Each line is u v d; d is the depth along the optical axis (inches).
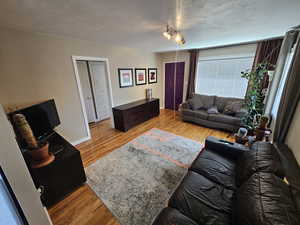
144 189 69.1
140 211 58.2
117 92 144.6
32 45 81.9
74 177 67.3
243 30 87.1
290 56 81.0
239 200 39.5
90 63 151.8
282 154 53.9
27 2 46.8
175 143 114.6
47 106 80.2
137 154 99.6
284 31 90.5
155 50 169.9
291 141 60.3
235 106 133.8
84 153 102.3
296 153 54.0
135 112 148.6
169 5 52.0
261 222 28.5
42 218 32.1
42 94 89.7
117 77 141.1
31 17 59.8
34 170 54.0
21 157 26.5
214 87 166.7
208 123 141.5
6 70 74.4
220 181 54.6
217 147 73.8
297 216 28.2
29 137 55.3
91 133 137.1
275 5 53.3
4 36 71.9
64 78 99.4
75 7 52.1
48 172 57.5
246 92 137.6
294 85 60.7
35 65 84.5
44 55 87.5
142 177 77.2
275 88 91.0
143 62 169.9
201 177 56.3
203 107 158.9
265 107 99.3
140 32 87.8
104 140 122.3
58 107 99.4
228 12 59.4
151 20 67.0
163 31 85.9
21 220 27.6
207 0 48.4
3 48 72.3
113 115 143.2
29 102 84.7
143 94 180.2
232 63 148.1
